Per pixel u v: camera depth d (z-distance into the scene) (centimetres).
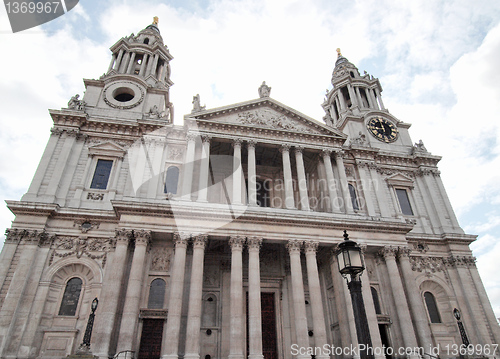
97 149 3903
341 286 3409
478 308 3881
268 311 3653
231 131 4059
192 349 2761
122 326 2736
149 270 3238
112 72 4738
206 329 3353
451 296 3953
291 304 3666
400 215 4369
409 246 4119
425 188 4719
